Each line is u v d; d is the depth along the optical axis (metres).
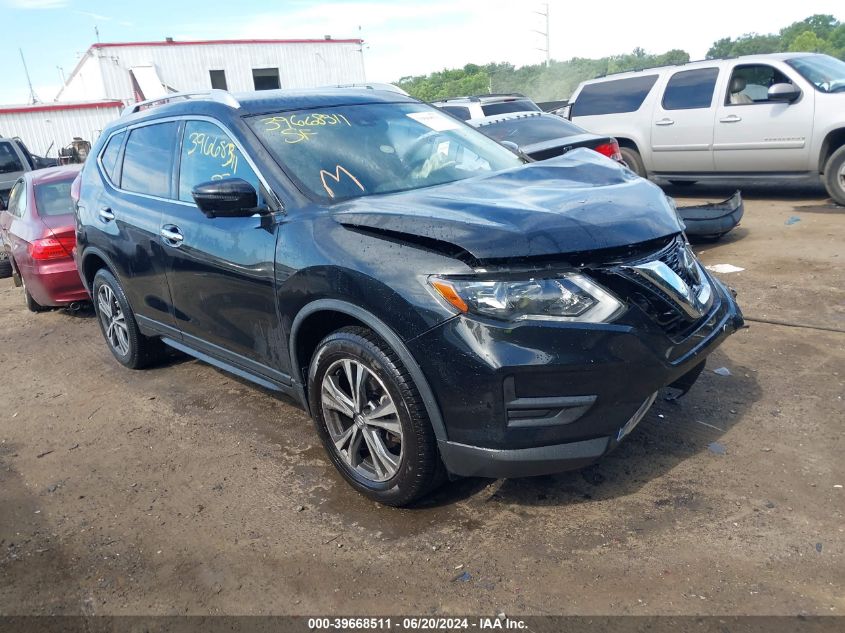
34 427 4.64
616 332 2.74
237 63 28.03
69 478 3.89
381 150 3.88
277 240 3.42
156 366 5.55
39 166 15.41
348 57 30.31
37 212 7.16
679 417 3.85
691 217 7.57
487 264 2.74
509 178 3.57
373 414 3.17
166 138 4.47
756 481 3.21
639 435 3.69
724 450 3.49
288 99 4.12
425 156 3.97
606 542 2.89
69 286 6.93
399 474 3.10
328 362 3.29
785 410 3.83
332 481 3.58
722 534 2.87
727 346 4.77
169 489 3.66
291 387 3.66
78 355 6.11
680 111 10.32
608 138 8.67
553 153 8.11
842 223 7.94
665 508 3.07
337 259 3.08
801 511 2.97
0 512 3.61
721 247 7.47
